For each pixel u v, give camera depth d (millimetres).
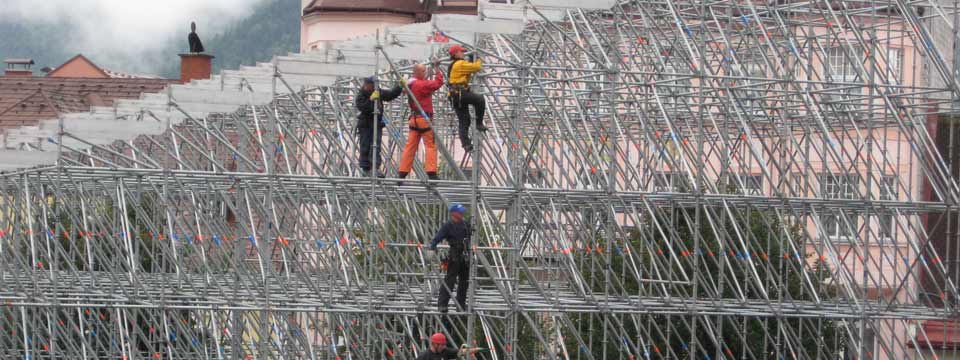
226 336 40000
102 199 37344
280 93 36469
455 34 33344
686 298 35625
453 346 32656
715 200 34781
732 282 40125
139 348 42781
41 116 57531
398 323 40719
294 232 35969
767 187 51031
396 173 37906
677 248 39875
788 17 39250
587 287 34219
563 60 38875
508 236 32719
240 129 37969
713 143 42844
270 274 33656
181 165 35625
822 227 35406
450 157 31500
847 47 42688
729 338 40375
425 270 31500
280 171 42656
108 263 32188
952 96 37188
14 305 30734
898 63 48156
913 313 36156
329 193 34375
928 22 50688
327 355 37438
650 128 37906
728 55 37812
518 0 33406
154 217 36188
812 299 36344
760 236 40781
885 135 37156
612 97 33406
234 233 36375
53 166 31531
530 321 32531
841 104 40000
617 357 40000
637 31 40375
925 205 36500
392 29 34156
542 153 44094
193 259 36750
